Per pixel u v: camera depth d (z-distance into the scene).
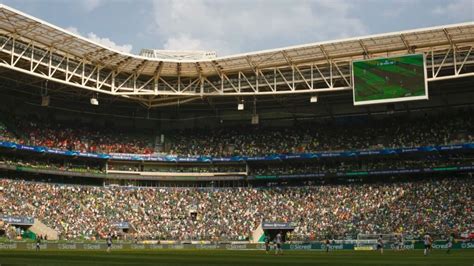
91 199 80.62
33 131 83.06
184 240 74.31
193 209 82.62
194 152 90.81
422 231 68.44
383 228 71.19
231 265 29.28
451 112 84.31
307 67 77.19
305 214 78.25
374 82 71.56
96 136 89.44
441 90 82.31
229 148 90.50
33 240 64.12
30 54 69.44
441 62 72.06
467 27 64.31
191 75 81.25
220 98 86.00
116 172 86.44
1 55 68.25
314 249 65.06
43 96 75.25
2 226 65.62
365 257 41.81
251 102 87.88
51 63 71.56
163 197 85.31
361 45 70.69
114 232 75.06
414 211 73.06
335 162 85.50
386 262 33.53
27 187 76.56
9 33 65.06
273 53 73.00
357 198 79.12
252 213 80.56
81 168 85.38
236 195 85.50
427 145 79.50
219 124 95.44
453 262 33.09
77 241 67.12
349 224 74.00
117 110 92.88
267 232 78.62
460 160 77.75
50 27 64.38
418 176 81.19
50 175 82.25
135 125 95.12
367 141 84.62
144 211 81.25
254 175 87.12
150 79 81.12
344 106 89.94
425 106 85.75
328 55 73.38
